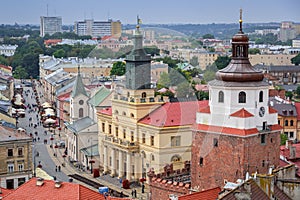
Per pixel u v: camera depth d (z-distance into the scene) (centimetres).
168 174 9962
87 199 7731
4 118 17500
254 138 10244
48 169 17075
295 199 7706
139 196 11038
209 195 8088
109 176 12688
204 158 10175
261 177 7356
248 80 10238
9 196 8244
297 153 12119
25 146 14450
